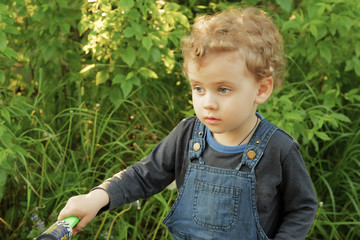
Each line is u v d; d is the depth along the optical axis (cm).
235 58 113
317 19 254
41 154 245
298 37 281
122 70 259
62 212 122
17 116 242
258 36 120
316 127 238
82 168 252
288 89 275
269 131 129
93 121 265
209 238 130
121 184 135
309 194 128
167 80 288
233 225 127
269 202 126
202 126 136
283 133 130
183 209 134
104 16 241
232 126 118
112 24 242
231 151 128
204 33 118
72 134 254
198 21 130
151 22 252
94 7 244
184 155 137
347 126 281
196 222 131
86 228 226
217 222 128
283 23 255
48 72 279
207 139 133
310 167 270
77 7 272
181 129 139
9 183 240
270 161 126
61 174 240
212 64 113
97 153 260
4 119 240
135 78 239
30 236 215
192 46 118
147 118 249
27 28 279
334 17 254
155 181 141
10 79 282
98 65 252
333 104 256
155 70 273
